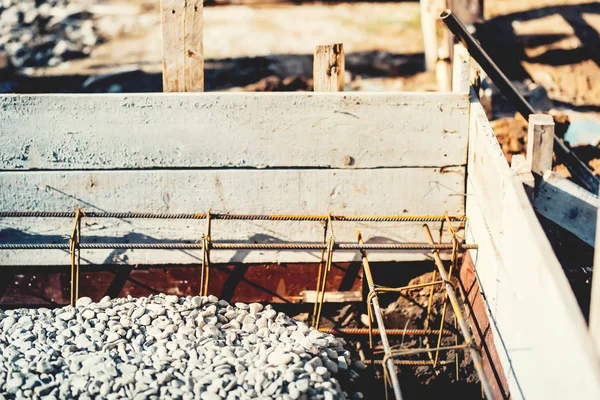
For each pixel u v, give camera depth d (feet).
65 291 10.15
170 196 9.98
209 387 8.92
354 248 9.77
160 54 13.25
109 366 9.04
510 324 9.16
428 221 10.08
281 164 9.95
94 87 12.51
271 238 10.07
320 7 14.56
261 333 9.59
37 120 9.82
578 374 8.08
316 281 10.17
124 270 10.12
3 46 13.30
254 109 9.84
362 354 10.12
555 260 8.48
